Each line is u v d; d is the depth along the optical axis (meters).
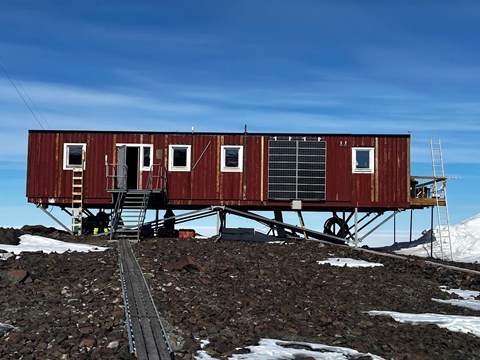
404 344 12.90
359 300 17.14
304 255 24.03
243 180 28.75
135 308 13.87
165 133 28.84
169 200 28.67
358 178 28.78
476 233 33.03
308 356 11.46
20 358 10.81
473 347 13.11
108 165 28.62
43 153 28.78
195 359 10.89
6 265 18.30
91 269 17.88
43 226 27.31
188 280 17.38
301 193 28.66
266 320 14.08
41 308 14.03
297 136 28.86
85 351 11.08
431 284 20.31
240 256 22.80
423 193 30.72
